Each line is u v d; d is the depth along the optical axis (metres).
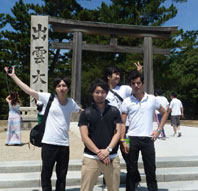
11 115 6.13
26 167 3.96
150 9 18.22
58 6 19.62
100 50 12.63
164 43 17.86
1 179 3.62
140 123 3.05
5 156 4.81
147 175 3.07
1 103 21.23
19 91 19.23
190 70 24.58
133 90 3.10
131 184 3.07
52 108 2.92
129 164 3.07
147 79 12.92
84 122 2.47
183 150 5.35
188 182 3.90
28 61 19.48
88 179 2.45
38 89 11.57
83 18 18.55
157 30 12.96
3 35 19.45
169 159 4.43
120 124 2.54
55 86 2.90
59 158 2.95
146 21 19.58
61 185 2.94
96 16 20.00
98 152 2.37
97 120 2.46
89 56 19.27
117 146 2.53
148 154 3.03
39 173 3.92
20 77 18.77
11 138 6.09
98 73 18.78
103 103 2.55
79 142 6.39
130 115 3.10
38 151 5.33
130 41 18.14
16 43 18.44
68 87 2.94
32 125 10.20
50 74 22.30
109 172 2.46
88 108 2.52
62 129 2.92
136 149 3.04
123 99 3.35
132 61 17.14
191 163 4.38
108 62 19.19
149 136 3.04
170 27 12.93
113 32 12.73
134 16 19.20
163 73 18.86
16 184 3.61
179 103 7.79
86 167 2.46
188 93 25.09
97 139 2.45
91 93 2.54
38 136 2.94
